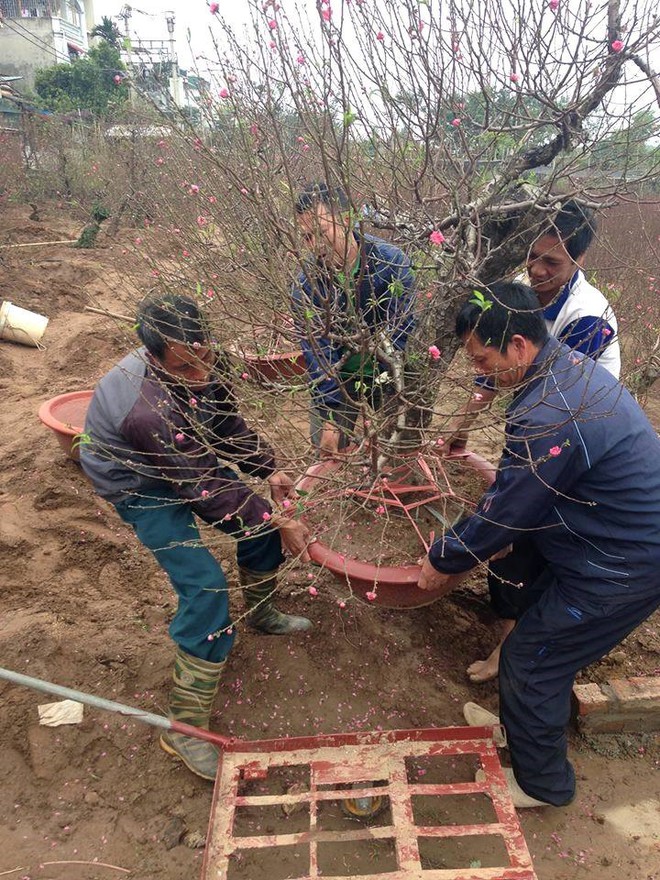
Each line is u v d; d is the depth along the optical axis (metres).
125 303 2.76
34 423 4.68
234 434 2.44
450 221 1.98
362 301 2.31
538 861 2.04
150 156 3.83
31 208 13.73
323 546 2.22
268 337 2.44
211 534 3.43
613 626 1.94
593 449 1.78
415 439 2.22
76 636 2.68
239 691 2.53
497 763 1.96
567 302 2.42
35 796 2.17
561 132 1.79
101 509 3.67
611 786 2.29
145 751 2.30
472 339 1.86
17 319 6.25
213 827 1.80
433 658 2.71
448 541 1.94
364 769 1.94
